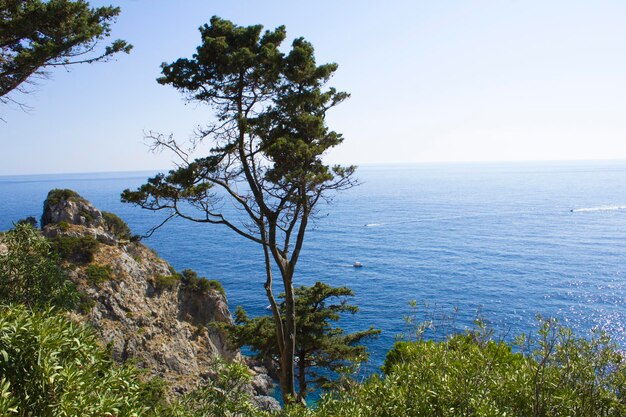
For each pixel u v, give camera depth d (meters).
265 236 18.34
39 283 10.76
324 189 17.89
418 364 8.66
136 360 7.50
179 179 16.52
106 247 40.66
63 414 4.80
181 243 142.75
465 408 7.63
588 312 69.62
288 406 9.02
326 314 22.88
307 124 17.88
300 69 17.91
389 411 7.89
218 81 17.77
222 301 47.03
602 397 7.83
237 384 8.50
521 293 81.00
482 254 118.00
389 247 130.38
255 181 17.80
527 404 8.06
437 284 88.44
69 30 14.99
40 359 4.91
